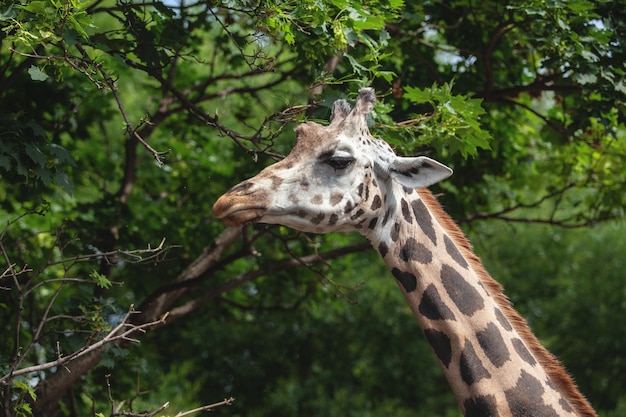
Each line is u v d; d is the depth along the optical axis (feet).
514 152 50.57
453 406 82.64
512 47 44.96
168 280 48.75
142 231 50.08
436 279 27.91
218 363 80.59
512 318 28.73
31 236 43.98
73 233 45.34
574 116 41.45
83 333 35.81
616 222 49.24
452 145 34.47
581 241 92.17
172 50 36.81
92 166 54.85
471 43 45.34
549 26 37.52
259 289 52.60
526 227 90.84
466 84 44.29
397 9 36.81
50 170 34.78
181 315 43.37
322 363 82.89
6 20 29.91
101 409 46.37
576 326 88.28
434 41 48.16
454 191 51.70
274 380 82.23
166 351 70.33
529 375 27.37
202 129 54.75
